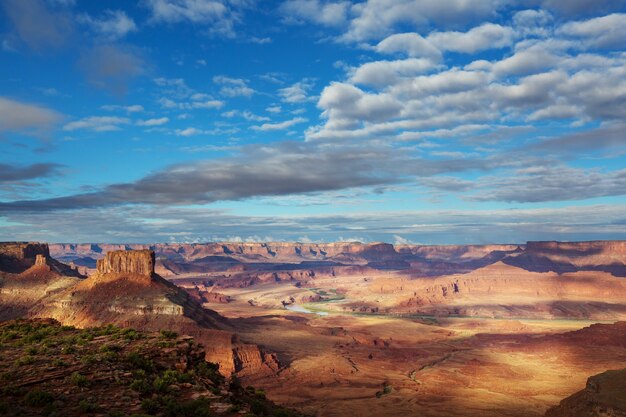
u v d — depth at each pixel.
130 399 28.44
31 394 26.92
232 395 34.09
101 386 30.05
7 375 30.28
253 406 35.38
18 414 25.06
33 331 45.56
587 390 93.69
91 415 25.73
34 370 31.69
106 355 35.47
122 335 43.00
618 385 90.19
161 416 26.84
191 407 28.41
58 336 43.28
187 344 40.78
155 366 35.38
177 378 33.66
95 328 46.75
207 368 38.44
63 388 28.97
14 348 38.78
